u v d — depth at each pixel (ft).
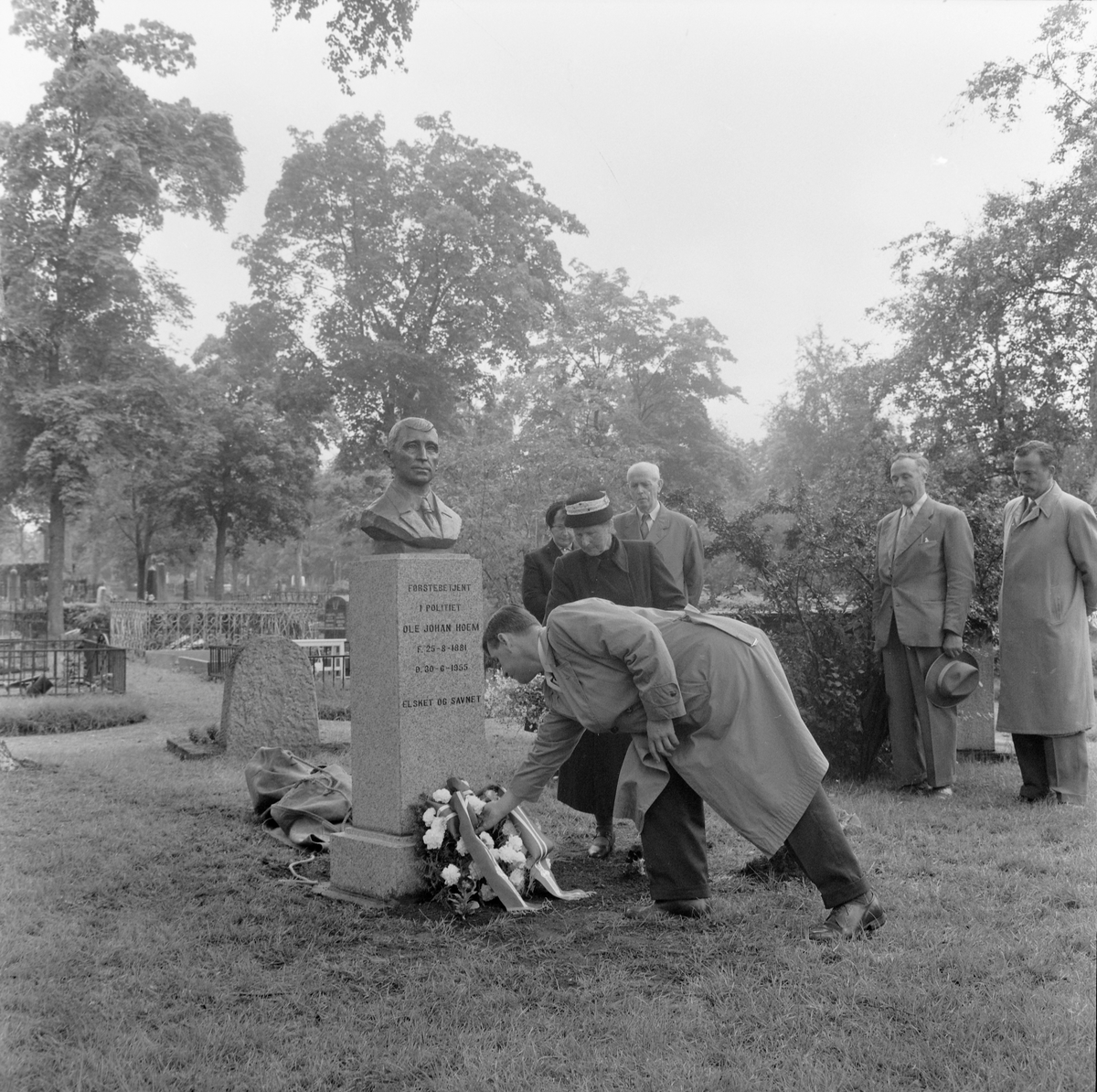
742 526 27.48
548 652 14.11
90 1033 10.64
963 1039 9.82
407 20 32.76
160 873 17.58
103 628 96.99
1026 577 23.43
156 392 95.55
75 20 48.14
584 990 11.62
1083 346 65.77
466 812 15.20
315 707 33.27
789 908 14.73
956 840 18.84
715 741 13.46
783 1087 9.07
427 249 93.50
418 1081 9.53
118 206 88.43
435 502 17.43
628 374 122.11
